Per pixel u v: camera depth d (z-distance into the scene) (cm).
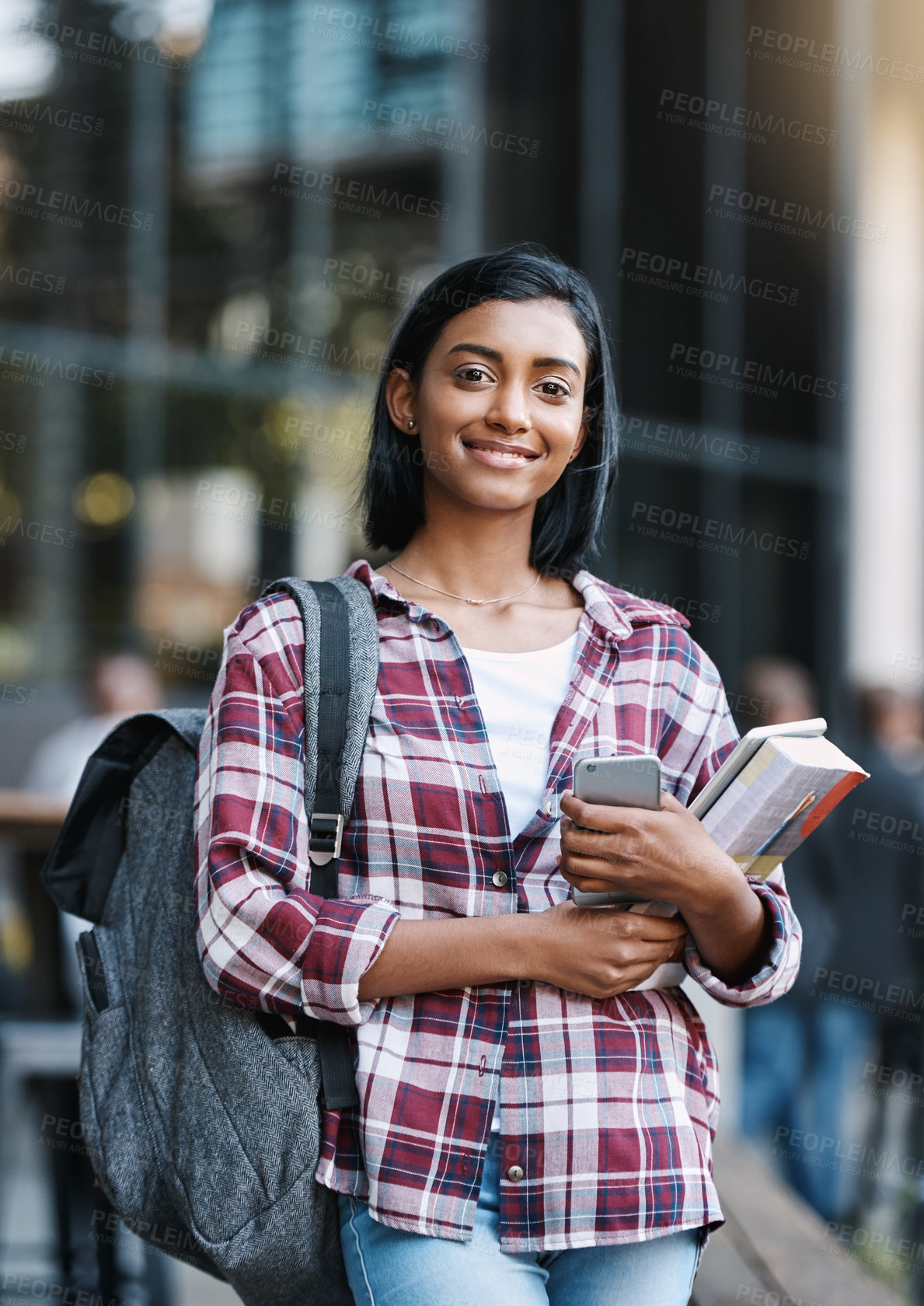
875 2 1014
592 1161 137
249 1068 141
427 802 142
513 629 156
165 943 152
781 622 1012
